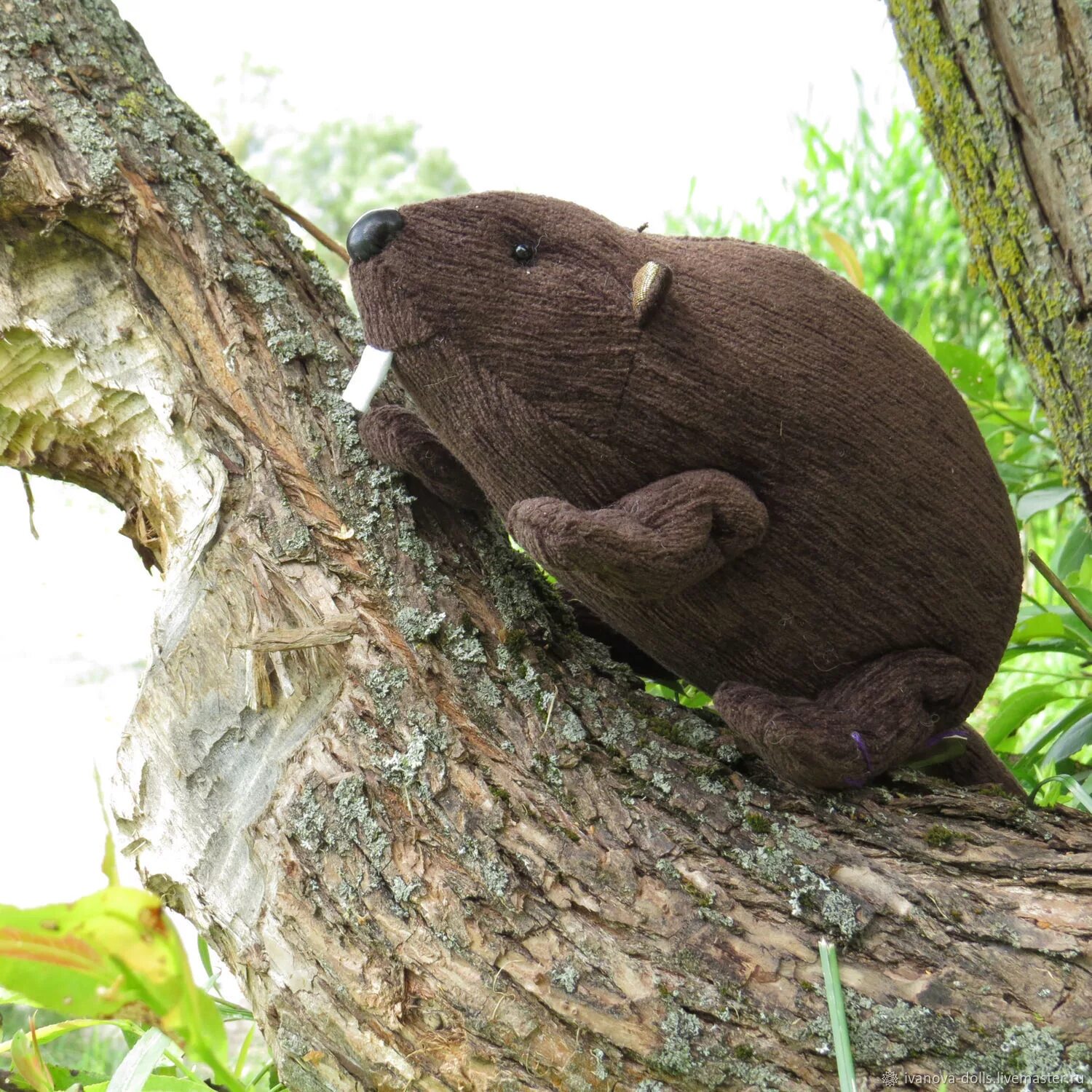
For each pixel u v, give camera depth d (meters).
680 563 1.08
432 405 1.18
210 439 1.36
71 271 1.41
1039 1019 1.03
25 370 1.47
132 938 0.72
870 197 5.24
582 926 1.12
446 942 1.12
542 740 1.24
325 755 1.21
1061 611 2.00
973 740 1.43
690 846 1.17
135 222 1.38
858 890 1.12
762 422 1.14
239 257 1.45
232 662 1.29
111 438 1.48
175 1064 1.40
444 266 1.14
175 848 1.32
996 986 1.05
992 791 1.29
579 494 1.18
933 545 1.20
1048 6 1.49
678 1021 1.07
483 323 1.14
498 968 1.11
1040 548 3.56
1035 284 1.64
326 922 1.15
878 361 1.20
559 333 1.13
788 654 1.23
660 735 1.29
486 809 1.18
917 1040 1.04
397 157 9.42
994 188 1.66
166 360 1.39
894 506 1.18
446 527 1.39
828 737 1.14
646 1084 1.07
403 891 1.14
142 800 1.35
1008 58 1.55
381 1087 1.14
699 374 1.13
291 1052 1.19
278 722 1.27
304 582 1.29
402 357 1.16
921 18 1.68
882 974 1.08
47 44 1.44
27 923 0.69
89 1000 0.73
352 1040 1.14
